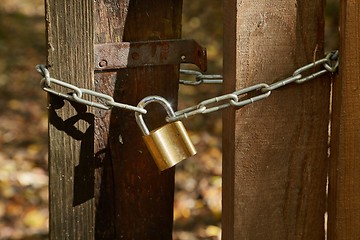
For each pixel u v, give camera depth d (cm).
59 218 106
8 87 343
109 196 110
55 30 102
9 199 231
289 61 103
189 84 110
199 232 206
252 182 105
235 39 101
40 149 274
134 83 108
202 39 388
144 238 113
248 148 104
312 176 106
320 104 105
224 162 106
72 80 103
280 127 104
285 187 106
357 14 102
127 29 107
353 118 104
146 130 102
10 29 436
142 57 107
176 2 108
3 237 209
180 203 223
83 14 102
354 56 103
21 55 393
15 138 283
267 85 101
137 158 110
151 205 112
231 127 104
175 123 102
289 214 106
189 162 250
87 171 106
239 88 102
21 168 255
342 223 107
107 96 101
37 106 321
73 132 104
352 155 105
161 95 109
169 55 108
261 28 101
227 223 107
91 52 103
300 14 102
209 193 230
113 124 109
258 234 106
